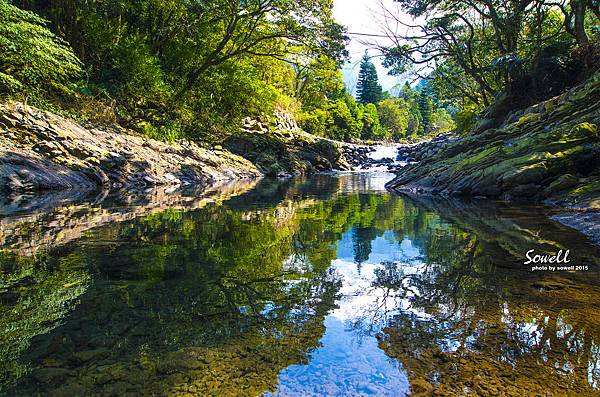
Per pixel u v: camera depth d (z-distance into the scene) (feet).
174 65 63.16
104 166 34.60
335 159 90.02
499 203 25.46
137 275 9.59
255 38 67.21
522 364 5.55
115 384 5.02
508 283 9.27
